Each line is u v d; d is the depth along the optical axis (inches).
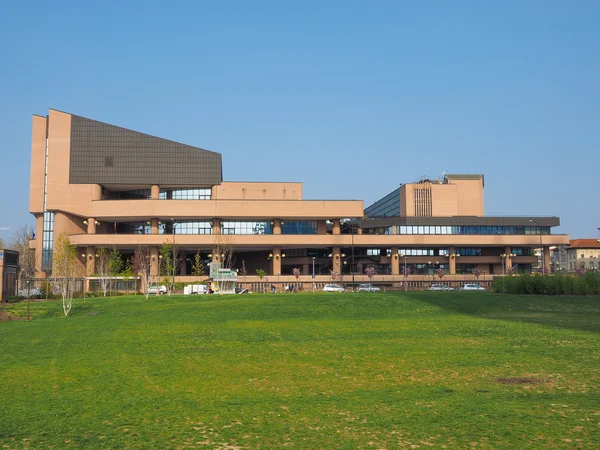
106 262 4315.9
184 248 4913.9
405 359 1069.1
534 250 5777.6
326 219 4990.2
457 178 6156.5
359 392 791.7
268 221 4977.9
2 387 846.5
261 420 646.5
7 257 2864.2
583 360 1021.8
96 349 1253.1
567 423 609.3
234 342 1350.9
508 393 765.3
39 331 1595.7
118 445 560.7
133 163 4911.4
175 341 1375.5
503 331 1462.8
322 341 1348.4
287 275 4862.2
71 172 4842.5
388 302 2180.1
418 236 5024.6
